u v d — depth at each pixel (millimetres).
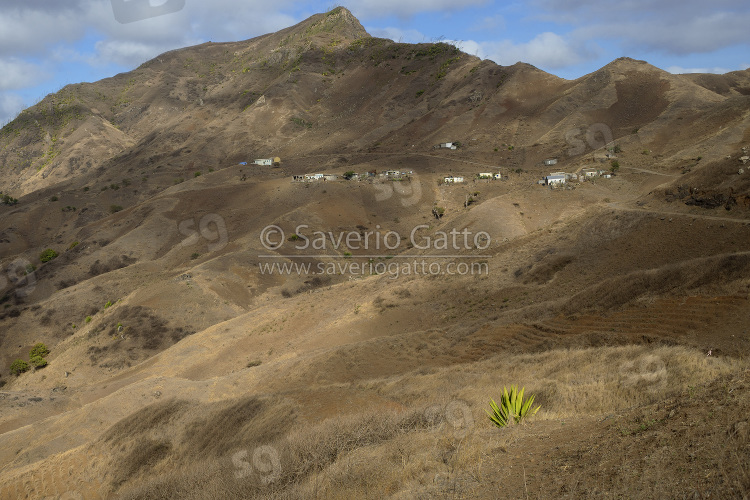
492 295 46469
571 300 34281
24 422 47969
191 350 54938
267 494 9406
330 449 10742
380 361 33844
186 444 22500
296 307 60156
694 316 23453
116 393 37906
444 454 8078
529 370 21250
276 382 34031
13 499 23031
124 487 20828
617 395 12594
